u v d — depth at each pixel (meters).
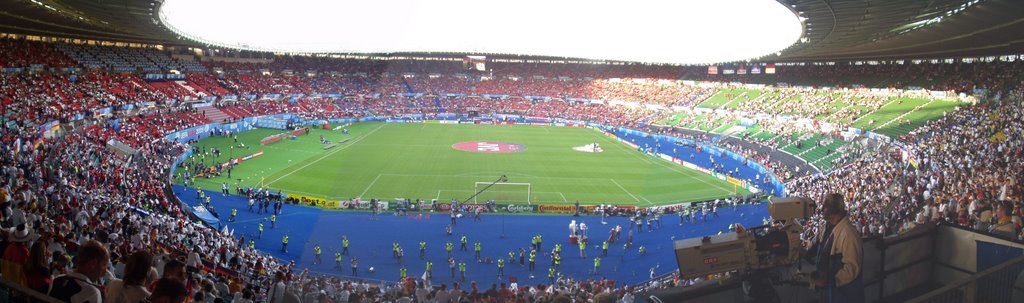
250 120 103.44
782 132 92.62
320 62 141.88
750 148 87.12
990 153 44.28
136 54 107.69
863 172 54.28
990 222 21.86
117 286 7.99
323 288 15.48
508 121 130.12
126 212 31.44
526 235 48.09
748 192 64.44
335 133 102.50
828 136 84.81
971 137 54.66
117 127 72.62
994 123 57.16
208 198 53.03
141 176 53.66
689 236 48.34
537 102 143.00
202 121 93.25
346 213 52.03
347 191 61.09
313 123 112.81
